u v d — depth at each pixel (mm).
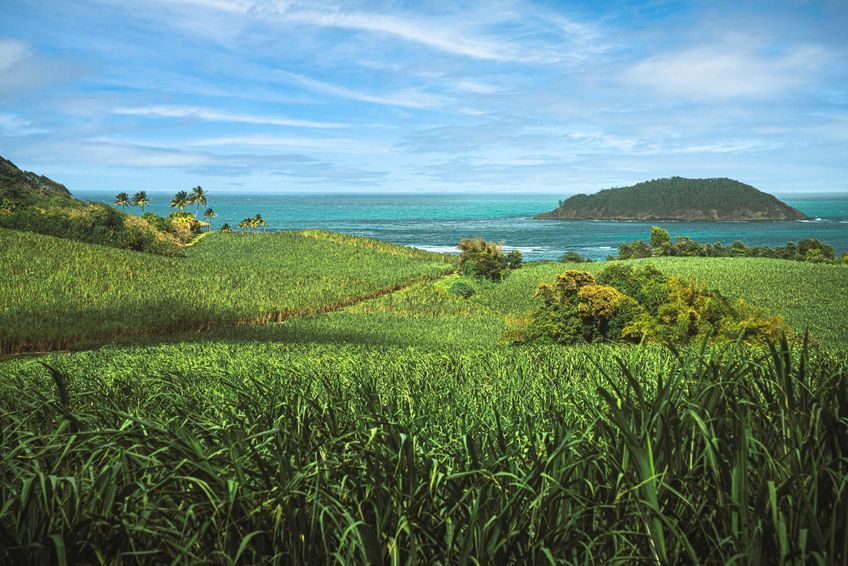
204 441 2309
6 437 2127
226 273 77875
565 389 4637
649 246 152250
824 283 82062
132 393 4211
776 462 1695
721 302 23453
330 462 1989
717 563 1689
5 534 1475
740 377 2100
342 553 1669
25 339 41156
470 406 4148
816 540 1365
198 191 177000
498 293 80125
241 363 13828
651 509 1538
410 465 1851
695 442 1890
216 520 1674
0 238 72500
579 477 1900
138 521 1678
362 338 52344
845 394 1803
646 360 6051
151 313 53938
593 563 1647
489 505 1796
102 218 90312
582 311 29406
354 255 114500
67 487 1816
